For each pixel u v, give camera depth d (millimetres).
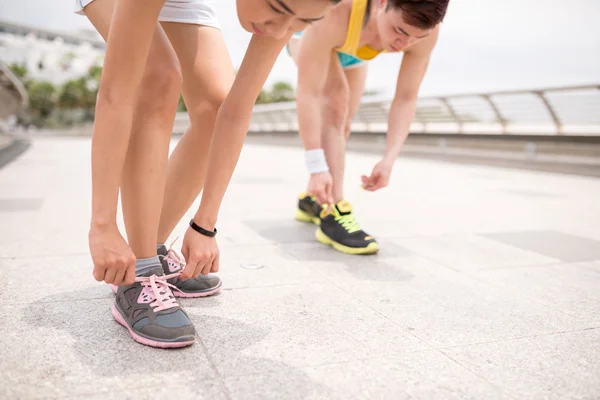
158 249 1837
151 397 1096
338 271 2178
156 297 1425
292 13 907
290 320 1600
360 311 1704
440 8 1792
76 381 1156
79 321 1527
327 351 1375
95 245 1207
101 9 1411
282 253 2453
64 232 2750
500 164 8844
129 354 1314
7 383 1128
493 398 1150
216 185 1391
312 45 2225
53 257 2236
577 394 1179
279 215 3475
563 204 4355
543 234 3084
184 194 1757
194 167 1714
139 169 1419
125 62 1146
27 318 1533
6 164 6938
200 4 1593
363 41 2225
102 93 1173
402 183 5793
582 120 8508
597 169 7059
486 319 1669
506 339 1505
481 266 2338
